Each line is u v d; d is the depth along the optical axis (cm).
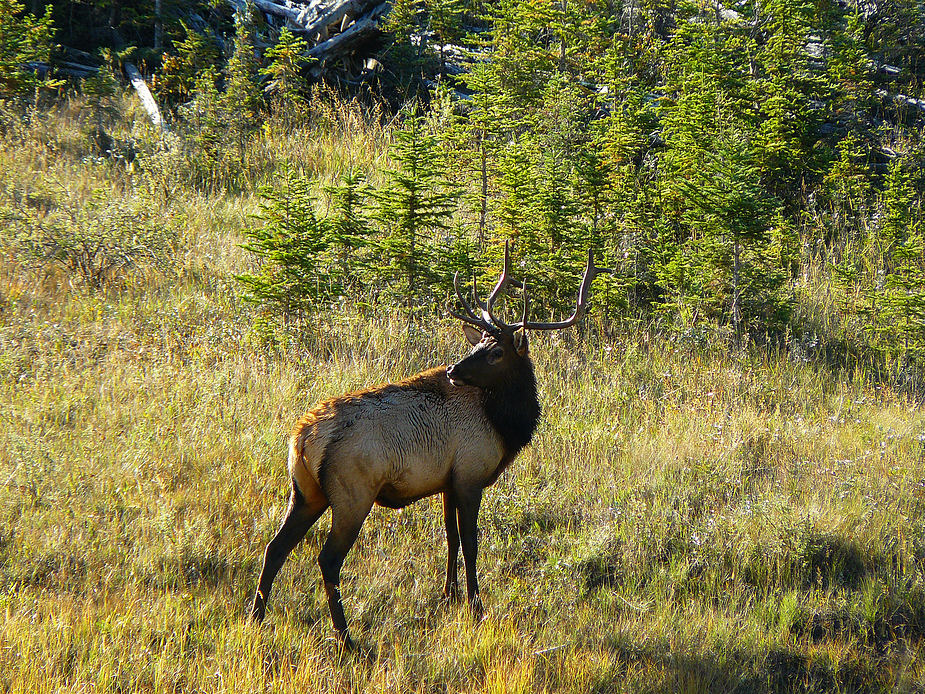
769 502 1298
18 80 3144
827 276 2486
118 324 1728
